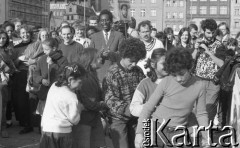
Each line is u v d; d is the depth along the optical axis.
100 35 8.95
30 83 8.39
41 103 8.05
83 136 5.84
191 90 4.78
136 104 5.41
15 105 9.52
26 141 8.52
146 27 8.57
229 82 7.75
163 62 5.39
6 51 9.13
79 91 5.73
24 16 87.12
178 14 104.94
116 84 5.61
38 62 8.11
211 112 8.48
